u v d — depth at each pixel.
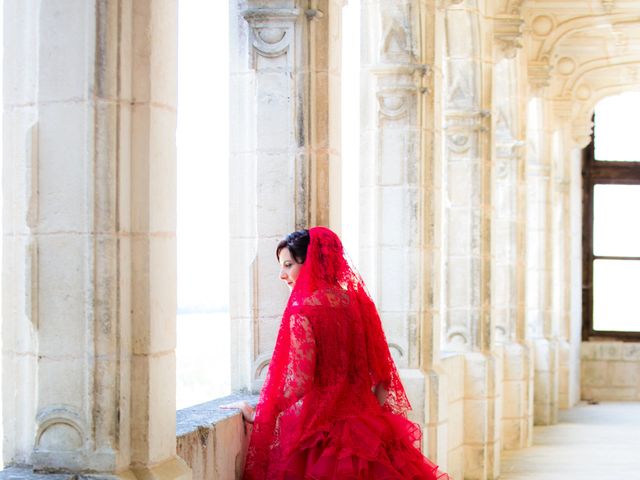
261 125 5.41
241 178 5.46
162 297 3.73
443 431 7.39
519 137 11.05
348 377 4.43
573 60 14.15
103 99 3.54
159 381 3.72
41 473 3.54
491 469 9.16
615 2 11.76
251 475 4.40
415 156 7.17
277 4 5.39
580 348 15.96
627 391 15.91
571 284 14.99
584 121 14.97
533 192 13.10
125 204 3.61
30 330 3.59
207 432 4.29
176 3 3.81
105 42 3.54
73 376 3.56
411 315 7.17
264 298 5.41
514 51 9.68
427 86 7.25
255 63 5.41
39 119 3.56
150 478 3.61
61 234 3.56
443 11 7.54
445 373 7.49
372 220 7.22
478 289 9.24
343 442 4.29
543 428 12.65
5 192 3.61
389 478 4.28
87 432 3.55
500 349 10.72
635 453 10.55
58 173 3.56
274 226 5.41
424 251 7.27
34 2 3.58
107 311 3.56
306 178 5.39
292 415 4.36
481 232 9.25
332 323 4.38
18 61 3.60
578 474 9.30
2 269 3.62
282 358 4.41
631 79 14.70
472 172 9.23
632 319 16.14
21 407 3.62
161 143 3.71
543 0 11.91
